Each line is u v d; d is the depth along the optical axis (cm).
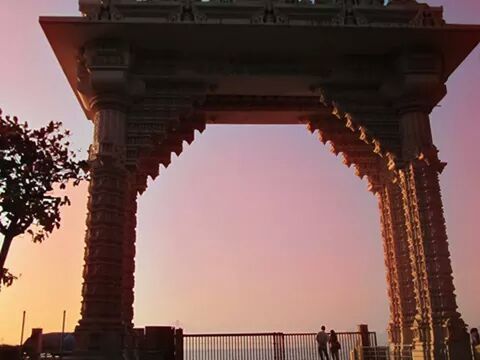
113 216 1609
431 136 1784
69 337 2095
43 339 2091
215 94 1994
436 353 1563
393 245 2059
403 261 1980
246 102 2123
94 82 1670
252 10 1705
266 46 1777
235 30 1683
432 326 1595
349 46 1786
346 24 1692
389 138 1819
